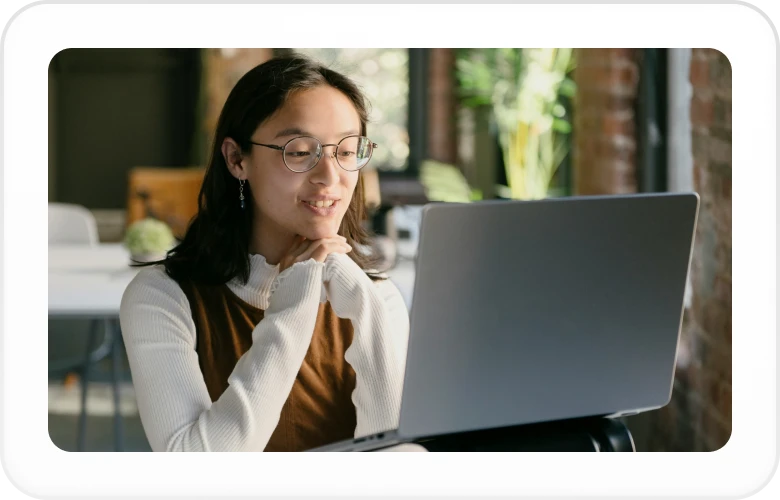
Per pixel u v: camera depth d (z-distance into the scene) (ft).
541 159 15.72
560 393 3.33
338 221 4.11
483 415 3.24
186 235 4.40
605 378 3.39
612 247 3.26
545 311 3.21
